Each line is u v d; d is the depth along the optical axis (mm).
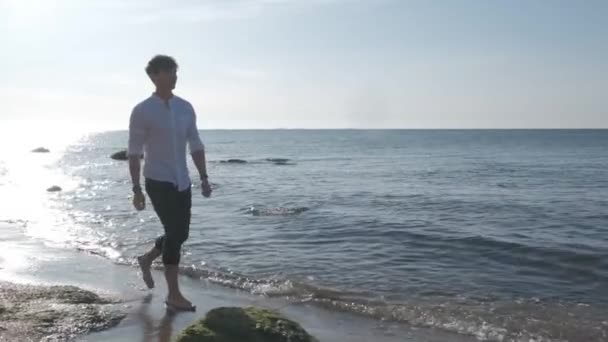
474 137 135250
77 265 7844
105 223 12688
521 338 5172
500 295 6625
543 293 6734
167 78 5316
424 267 8055
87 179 29938
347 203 16688
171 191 5391
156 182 5367
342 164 41531
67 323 5039
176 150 5375
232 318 4367
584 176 28406
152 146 5355
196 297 6270
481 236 10430
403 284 7066
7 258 8344
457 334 5230
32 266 7770
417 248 9453
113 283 6734
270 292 6559
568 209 15289
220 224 12250
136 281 6848
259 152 68188
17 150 87625
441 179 26953
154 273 7355
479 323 5555
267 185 24031
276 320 4453
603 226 12211
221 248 9414
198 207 15703
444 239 10203
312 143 104250
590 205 16250
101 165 45125
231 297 6309
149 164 5383
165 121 5320
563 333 5316
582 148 69500
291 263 8227
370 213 14156
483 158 48469
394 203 16672
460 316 5770
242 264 8156
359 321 5555
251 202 17109
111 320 5215
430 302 6289
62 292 5965
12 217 14047
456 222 12625
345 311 5887
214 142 116438
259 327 4281
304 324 5438
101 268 7645
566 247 9406
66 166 44250
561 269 8008
